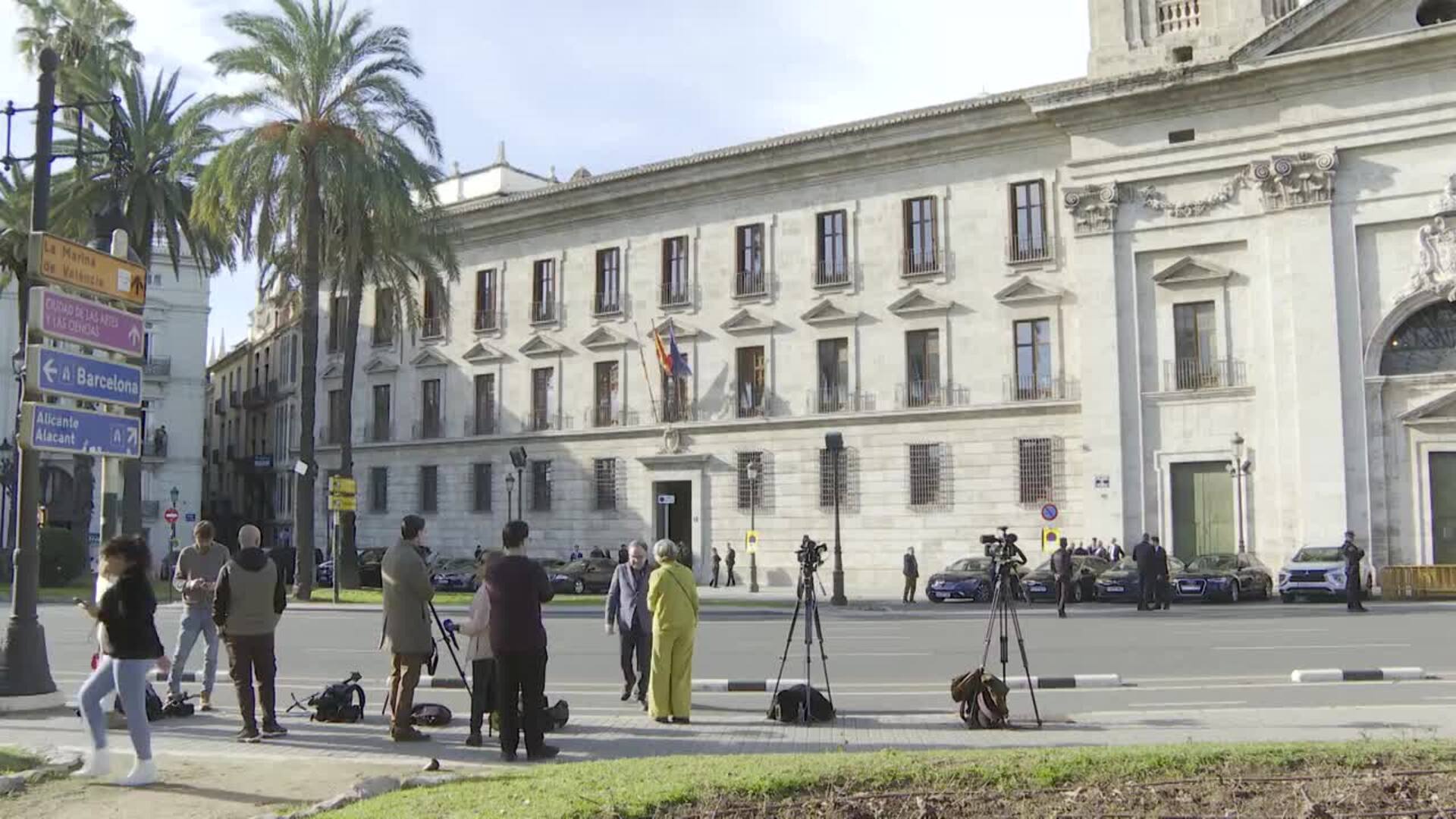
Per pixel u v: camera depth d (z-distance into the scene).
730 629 25.34
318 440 60.47
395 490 56.34
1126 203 39.25
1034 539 39.97
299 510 35.34
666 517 48.34
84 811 8.14
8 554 46.12
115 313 13.34
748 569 45.16
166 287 65.19
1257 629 22.94
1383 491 35.06
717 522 46.16
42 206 13.68
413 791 8.02
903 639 22.36
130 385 13.55
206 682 13.23
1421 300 34.91
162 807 8.27
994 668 17.27
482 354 53.59
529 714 10.09
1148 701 13.45
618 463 48.97
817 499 44.09
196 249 42.28
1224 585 32.34
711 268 47.31
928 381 42.66
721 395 46.66
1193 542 37.59
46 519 48.97
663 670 12.18
